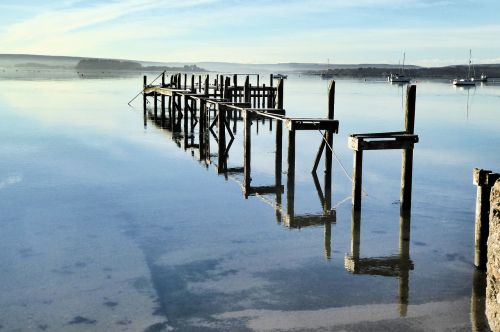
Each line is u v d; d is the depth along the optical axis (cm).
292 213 1316
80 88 7638
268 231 1163
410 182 1281
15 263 960
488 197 910
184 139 2544
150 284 870
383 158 2109
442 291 842
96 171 1805
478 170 914
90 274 912
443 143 2627
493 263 688
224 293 834
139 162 1984
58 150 2241
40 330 717
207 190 1549
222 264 962
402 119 3738
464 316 753
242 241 1093
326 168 1611
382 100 5897
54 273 915
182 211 1321
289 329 716
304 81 15425
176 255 1007
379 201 1436
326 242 1091
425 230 1179
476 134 2983
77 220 1235
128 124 3284
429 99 6219
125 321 742
